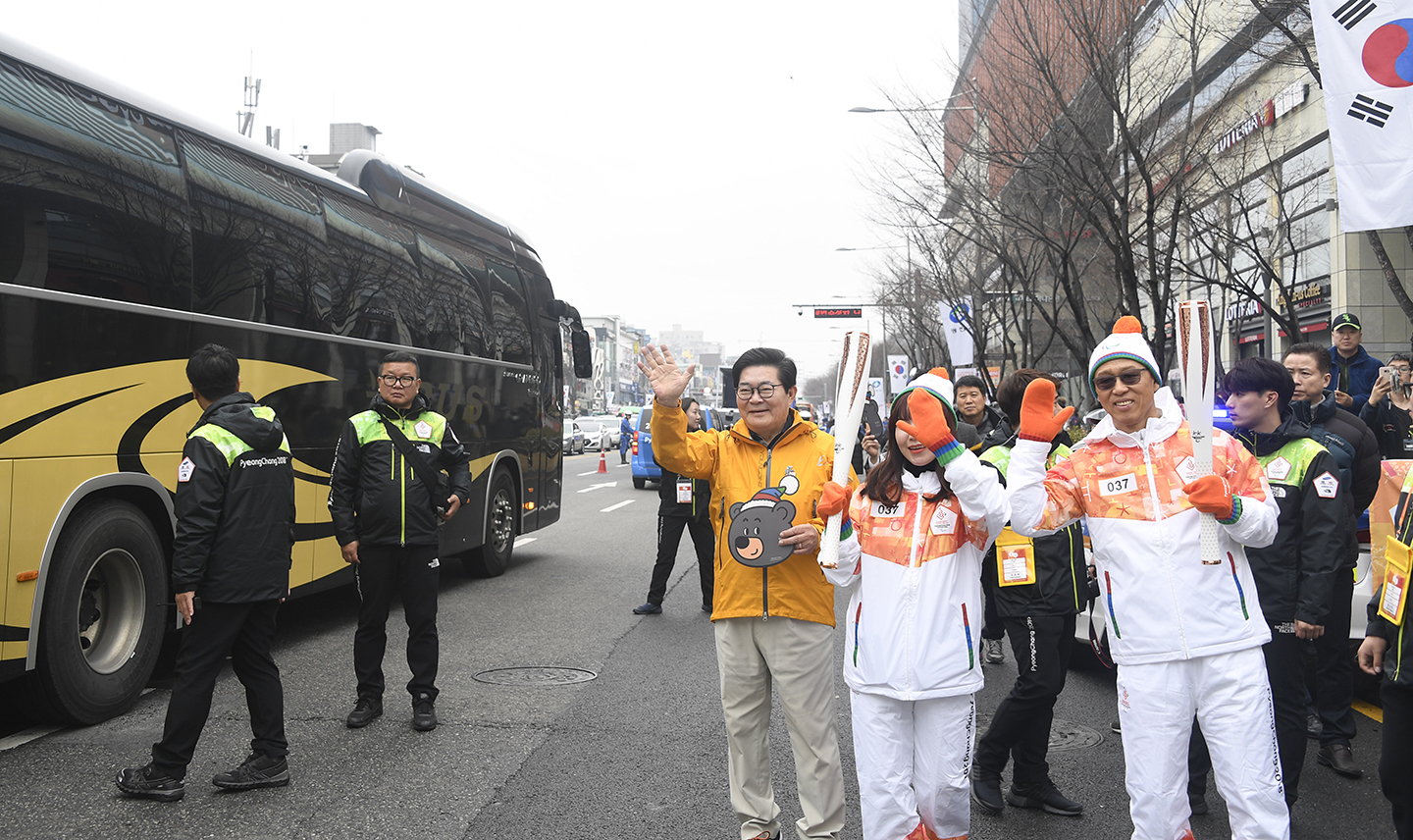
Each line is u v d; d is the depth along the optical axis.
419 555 5.66
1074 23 12.89
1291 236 17.86
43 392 5.34
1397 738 3.23
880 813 3.32
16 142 5.28
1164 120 14.73
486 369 10.96
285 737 4.92
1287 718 4.18
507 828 4.20
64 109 5.66
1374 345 16.83
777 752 5.29
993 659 7.36
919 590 3.33
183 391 6.39
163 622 6.21
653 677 6.77
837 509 3.23
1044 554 4.44
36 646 5.27
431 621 5.70
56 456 5.41
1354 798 4.61
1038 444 3.31
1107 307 22.08
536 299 12.71
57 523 5.38
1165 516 3.31
